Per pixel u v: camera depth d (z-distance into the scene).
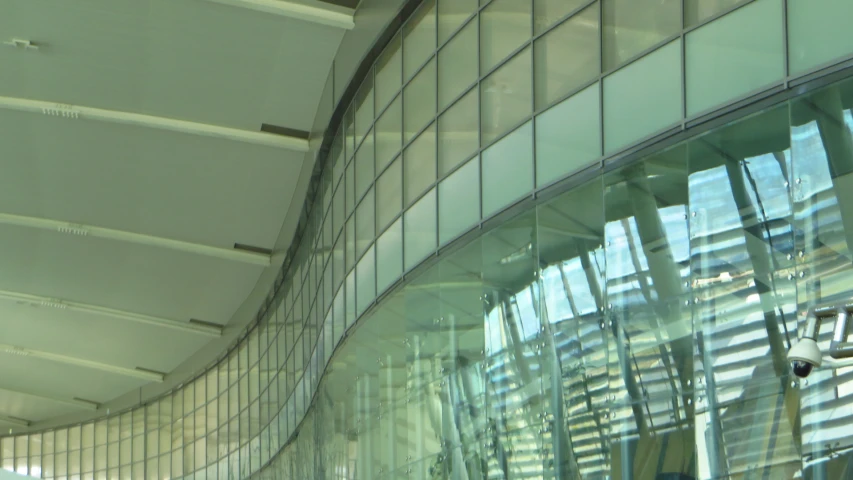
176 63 21.69
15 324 40.09
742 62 9.35
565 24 11.72
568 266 11.17
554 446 11.10
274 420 29.77
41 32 21.27
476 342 12.88
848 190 8.27
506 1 12.95
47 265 33.50
